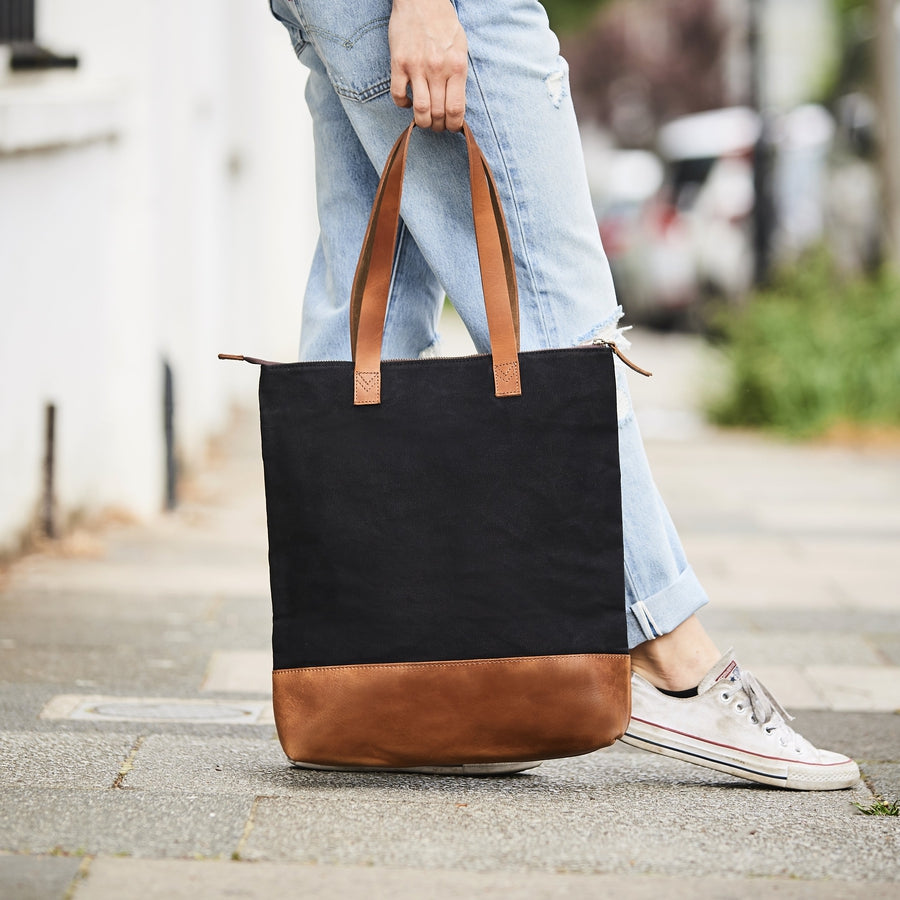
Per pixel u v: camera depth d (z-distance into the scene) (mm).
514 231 2697
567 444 2564
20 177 5004
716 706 2787
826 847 2402
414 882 2189
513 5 2646
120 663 3844
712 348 12445
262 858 2271
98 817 2447
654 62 38594
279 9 2924
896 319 11508
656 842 2408
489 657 2578
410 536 2578
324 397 2576
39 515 5434
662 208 20750
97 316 6090
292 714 2625
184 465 7664
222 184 10000
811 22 27344
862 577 5590
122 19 6191
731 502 7742
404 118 2709
